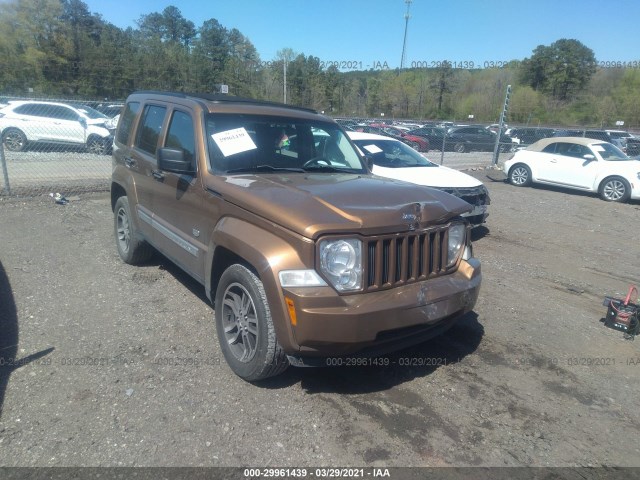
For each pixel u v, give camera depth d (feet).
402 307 10.88
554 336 15.70
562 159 46.80
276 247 10.81
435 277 12.28
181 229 14.82
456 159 76.59
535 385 12.77
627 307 16.46
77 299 16.49
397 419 11.06
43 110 51.93
